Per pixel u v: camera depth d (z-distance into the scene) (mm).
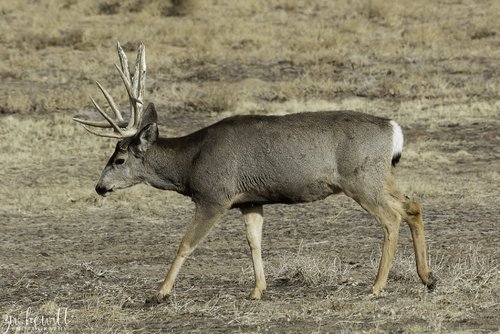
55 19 82375
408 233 30062
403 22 80500
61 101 52500
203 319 19625
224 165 21562
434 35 70500
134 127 22859
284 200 21719
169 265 27078
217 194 21688
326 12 85688
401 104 52500
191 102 52438
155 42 71250
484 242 28562
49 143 45344
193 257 27922
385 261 21359
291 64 63312
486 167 41219
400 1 87250
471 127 48250
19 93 55344
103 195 23016
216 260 27469
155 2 86750
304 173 21281
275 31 75438
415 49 67000
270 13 84875
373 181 21172
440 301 20141
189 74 61031
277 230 31422
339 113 21625
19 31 76062
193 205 35844
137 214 34625
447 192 36750
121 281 24891
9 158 42906
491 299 20344
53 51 69375
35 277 25484
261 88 56656
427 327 17828
